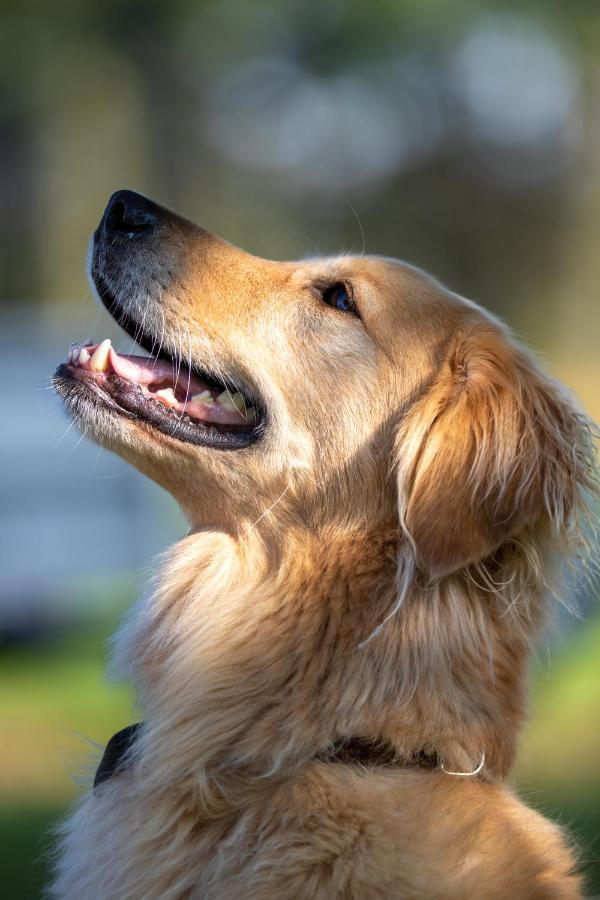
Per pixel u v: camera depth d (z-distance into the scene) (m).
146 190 29.97
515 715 4.25
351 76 30.50
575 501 4.34
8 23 24.92
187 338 4.77
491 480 4.18
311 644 4.21
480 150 33.97
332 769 3.96
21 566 12.35
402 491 4.27
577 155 32.94
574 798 7.22
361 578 4.27
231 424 4.75
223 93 30.44
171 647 4.45
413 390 4.54
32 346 12.82
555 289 33.53
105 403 4.55
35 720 9.93
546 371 4.64
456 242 34.41
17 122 29.98
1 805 7.66
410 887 3.72
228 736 4.13
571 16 26.06
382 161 34.12
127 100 28.78
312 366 4.64
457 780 4.05
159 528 12.95
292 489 4.46
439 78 31.73
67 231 30.61
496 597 4.25
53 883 4.66
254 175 32.00
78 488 12.60
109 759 4.38
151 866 3.99
